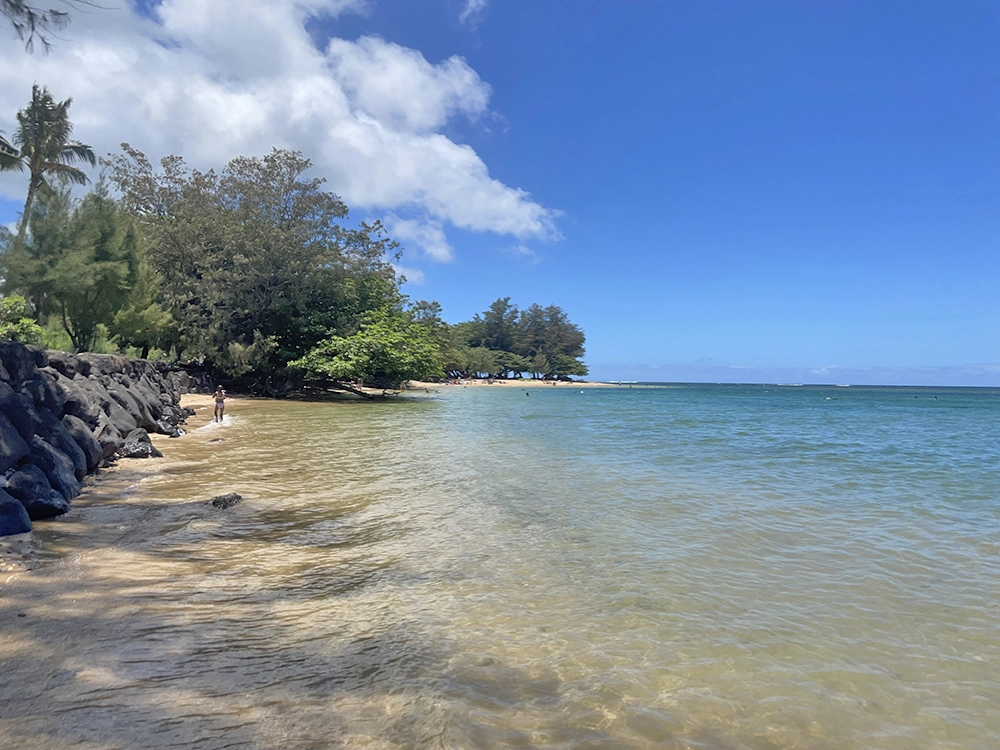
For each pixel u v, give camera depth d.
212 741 2.92
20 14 6.46
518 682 3.67
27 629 4.13
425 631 4.40
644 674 3.83
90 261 21.92
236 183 39.62
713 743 3.12
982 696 3.69
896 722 3.38
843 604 5.14
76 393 11.36
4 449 7.13
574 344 134.00
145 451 12.37
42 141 28.55
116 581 5.19
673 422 28.75
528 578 5.66
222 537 6.76
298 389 42.72
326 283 40.00
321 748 2.89
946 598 5.32
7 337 17.73
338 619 4.59
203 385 37.66
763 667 3.98
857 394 115.75
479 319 129.75
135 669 3.64
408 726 3.12
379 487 9.97
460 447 16.02
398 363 44.06
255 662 3.81
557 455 14.77
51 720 3.02
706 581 5.66
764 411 43.62
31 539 6.28
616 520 8.02
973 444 19.67
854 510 8.89
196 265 36.94
